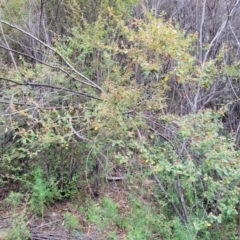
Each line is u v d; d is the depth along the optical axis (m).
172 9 5.39
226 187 3.18
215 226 3.55
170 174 3.54
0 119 3.35
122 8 4.38
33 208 3.75
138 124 3.28
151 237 3.41
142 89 3.33
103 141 3.40
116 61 3.86
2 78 3.28
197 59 4.07
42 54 4.17
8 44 4.32
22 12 4.71
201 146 3.12
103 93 3.19
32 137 3.29
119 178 4.10
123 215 3.72
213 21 4.88
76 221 3.63
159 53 3.20
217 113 3.44
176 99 3.99
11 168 3.94
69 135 3.16
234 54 4.62
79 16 4.36
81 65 3.96
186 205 3.65
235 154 3.13
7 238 3.33
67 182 4.03
